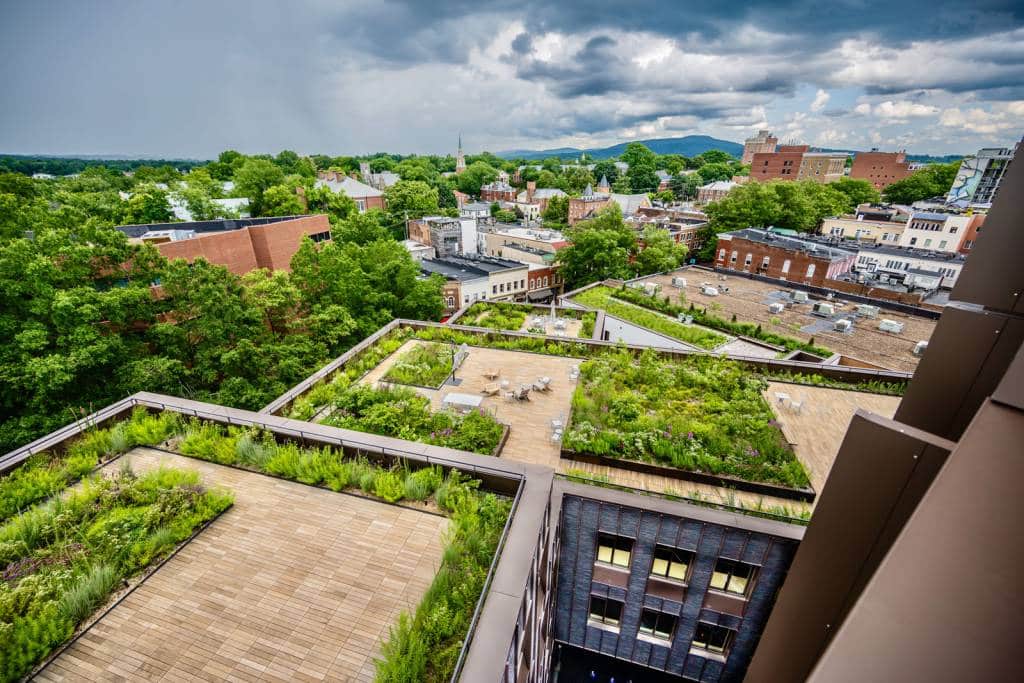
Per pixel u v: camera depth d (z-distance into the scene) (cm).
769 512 1362
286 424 1475
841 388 2041
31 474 1272
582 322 3067
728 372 2067
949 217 6738
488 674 767
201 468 1385
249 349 2816
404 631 864
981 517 268
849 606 974
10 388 2294
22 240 2395
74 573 1015
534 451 1677
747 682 1236
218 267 2877
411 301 4078
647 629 1677
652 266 5453
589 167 19612
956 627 229
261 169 8625
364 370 2262
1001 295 775
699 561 1435
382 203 10550
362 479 1281
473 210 11350
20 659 844
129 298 2606
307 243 3644
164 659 880
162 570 1060
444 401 1911
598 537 1506
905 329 3403
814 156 13525
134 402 1616
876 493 862
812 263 4984
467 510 1168
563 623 1778
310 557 1091
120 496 1209
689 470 1566
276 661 878
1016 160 721
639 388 2028
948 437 882
